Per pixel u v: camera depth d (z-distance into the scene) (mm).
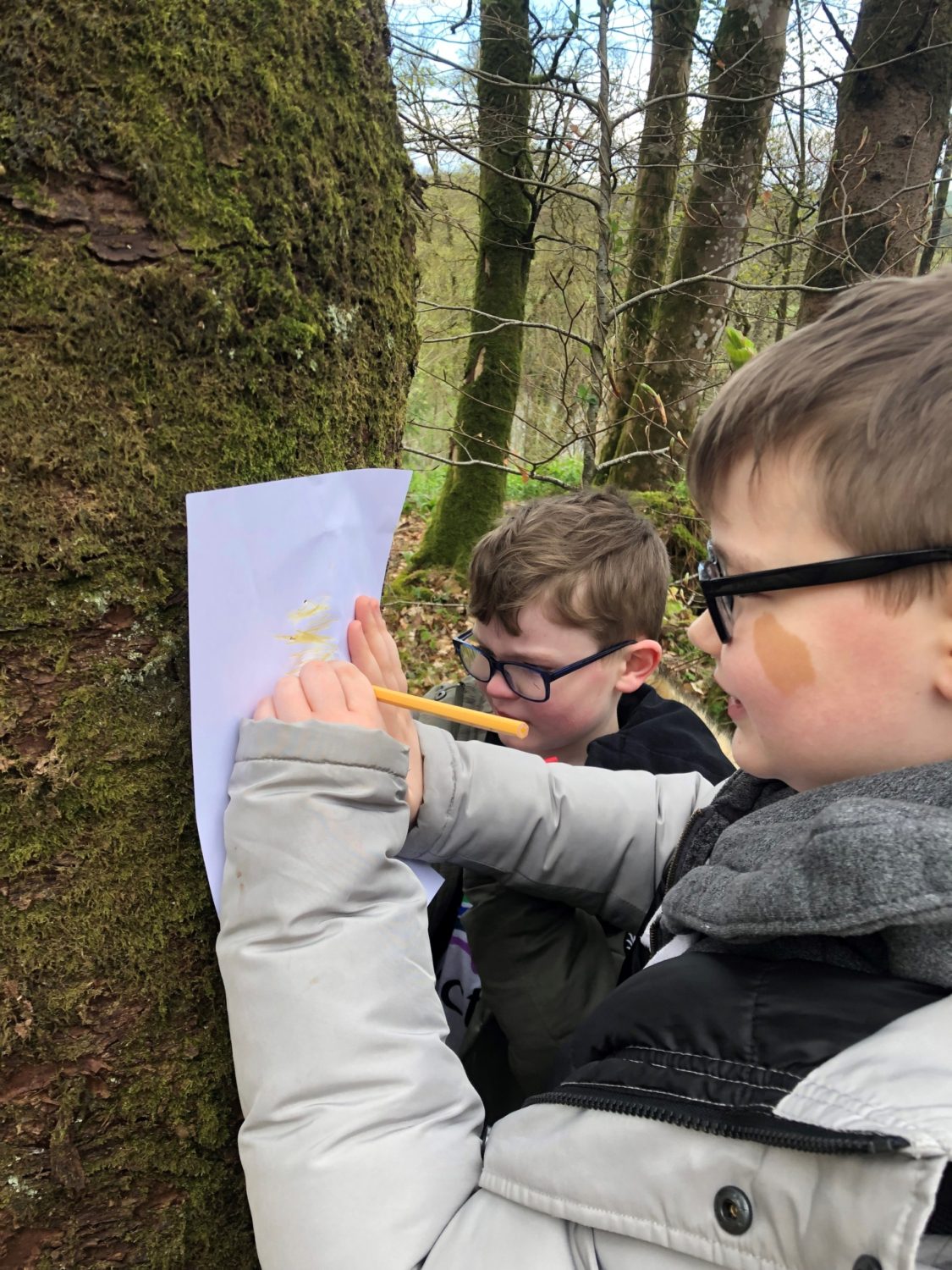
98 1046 637
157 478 617
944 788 546
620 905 1043
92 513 593
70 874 617
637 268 6535
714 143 6090
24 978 611
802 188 5840
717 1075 538
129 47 570
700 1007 578
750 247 7199
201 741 625
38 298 560
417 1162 586
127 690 623
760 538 607
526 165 5824
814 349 585
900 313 566
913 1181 425
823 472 562
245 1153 599
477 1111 678
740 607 627
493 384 6211
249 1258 709
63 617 594
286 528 659
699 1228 501
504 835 950
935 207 6000
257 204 639
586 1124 576
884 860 505
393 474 760
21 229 551
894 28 4855
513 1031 980
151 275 592
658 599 1590
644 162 6227
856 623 565
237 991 620
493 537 1583
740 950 614
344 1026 598
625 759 1368
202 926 670
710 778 1342
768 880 573
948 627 545
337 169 715
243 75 623
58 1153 630
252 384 657
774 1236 472
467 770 949
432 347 7637
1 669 581
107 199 576
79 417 583
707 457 641
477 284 6180
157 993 655
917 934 516
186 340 616
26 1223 627
